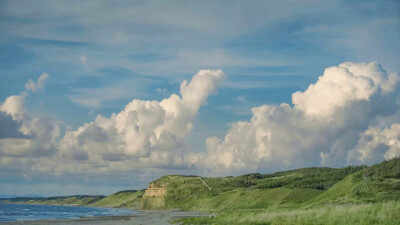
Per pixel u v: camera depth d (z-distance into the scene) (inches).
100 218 7180.1
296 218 2984.7
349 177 7155.5
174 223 4724.4
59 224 5152.6
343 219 2549.2
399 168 7086.6
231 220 3875.5
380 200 5319.9
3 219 6948.8
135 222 5546.3
